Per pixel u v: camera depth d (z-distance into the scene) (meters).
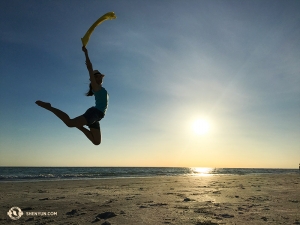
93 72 4.34
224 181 18.77
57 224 5.25
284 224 5.22
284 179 22.05
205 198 9.02
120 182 17.28
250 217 5.84
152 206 7.27
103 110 4.28
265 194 10.26
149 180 19.81
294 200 8.56
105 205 7.41
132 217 5.81
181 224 5.17
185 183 16.48
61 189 12.22
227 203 7.84
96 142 4.54
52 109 3.94
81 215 6.09
